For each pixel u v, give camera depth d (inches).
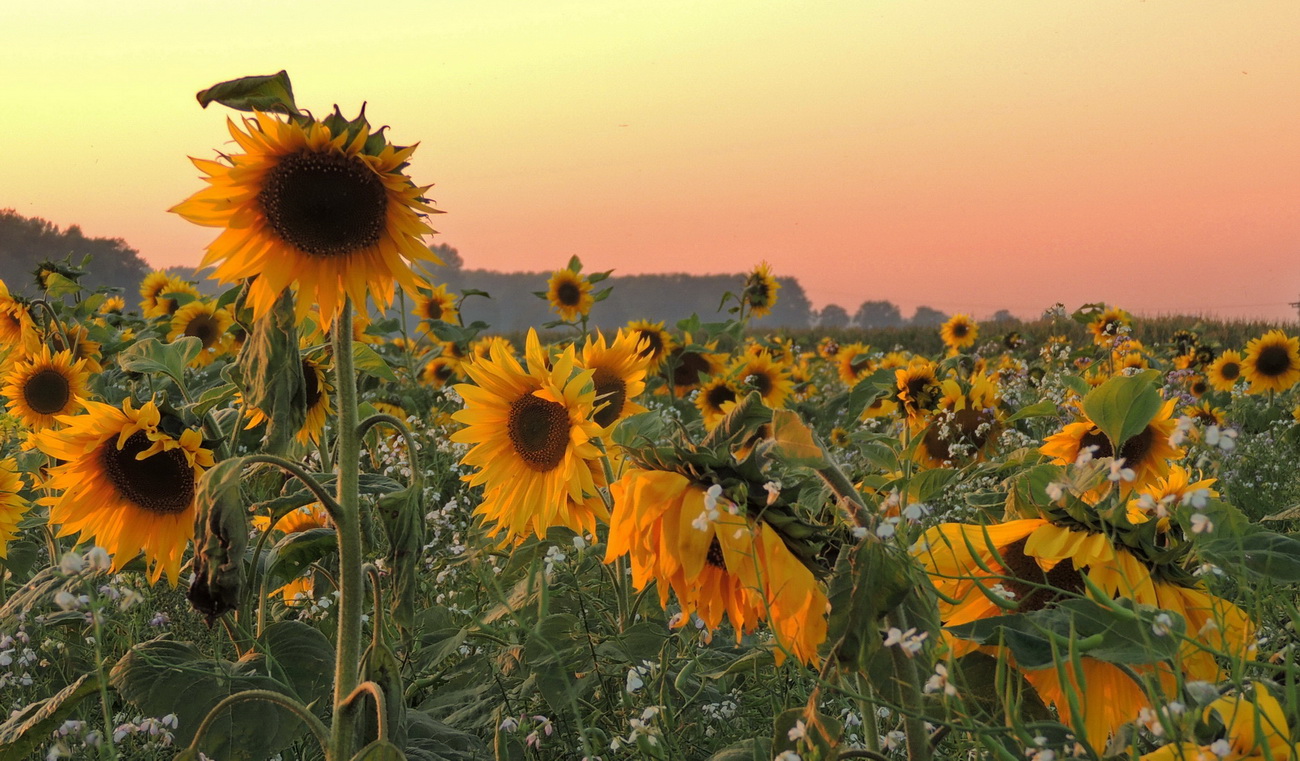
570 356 124.7
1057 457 134.9
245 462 86.7
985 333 924.0
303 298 103.1
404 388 371.2
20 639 135.9
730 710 110.7
